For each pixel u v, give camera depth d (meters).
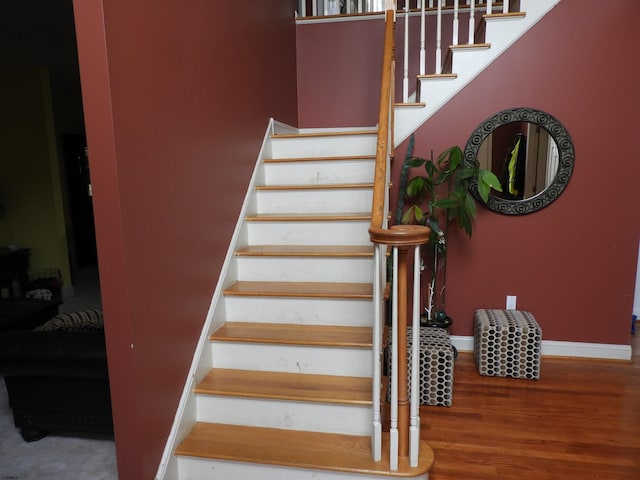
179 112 1.96
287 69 3.84
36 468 2.09
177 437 1.88
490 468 2.00
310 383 2.07
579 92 2.93
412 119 3.14
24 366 2.04
